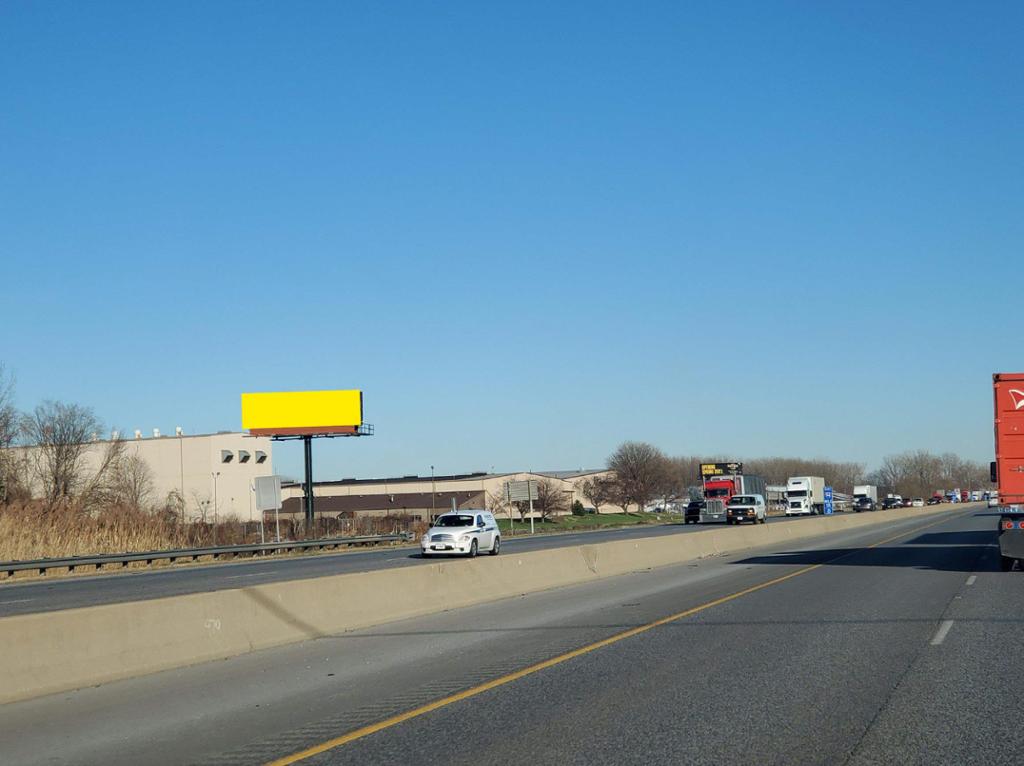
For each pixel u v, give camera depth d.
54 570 40.03
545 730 9.41
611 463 146.75
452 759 8.42
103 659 12.80
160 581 32.44
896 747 8.55
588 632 16.77
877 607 19.31
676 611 19.58
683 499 169.38
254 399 80.38
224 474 101.31
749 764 8.05
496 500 115.62
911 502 168.38
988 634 15.34
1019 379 25.78
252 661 14.45
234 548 47.78
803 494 101.94
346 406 79.25
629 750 8.57
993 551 37.34
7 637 11.70
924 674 12.01
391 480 138.25
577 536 68.00
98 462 94.50
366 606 18.73
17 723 10.39
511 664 13.51
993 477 27.12
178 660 13.88
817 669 12.47
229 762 8.59
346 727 9.84
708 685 11.53
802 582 25.53
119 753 9.06
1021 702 10.32
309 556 49.78
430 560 41.28
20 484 77.25
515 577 24.89
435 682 12.33
